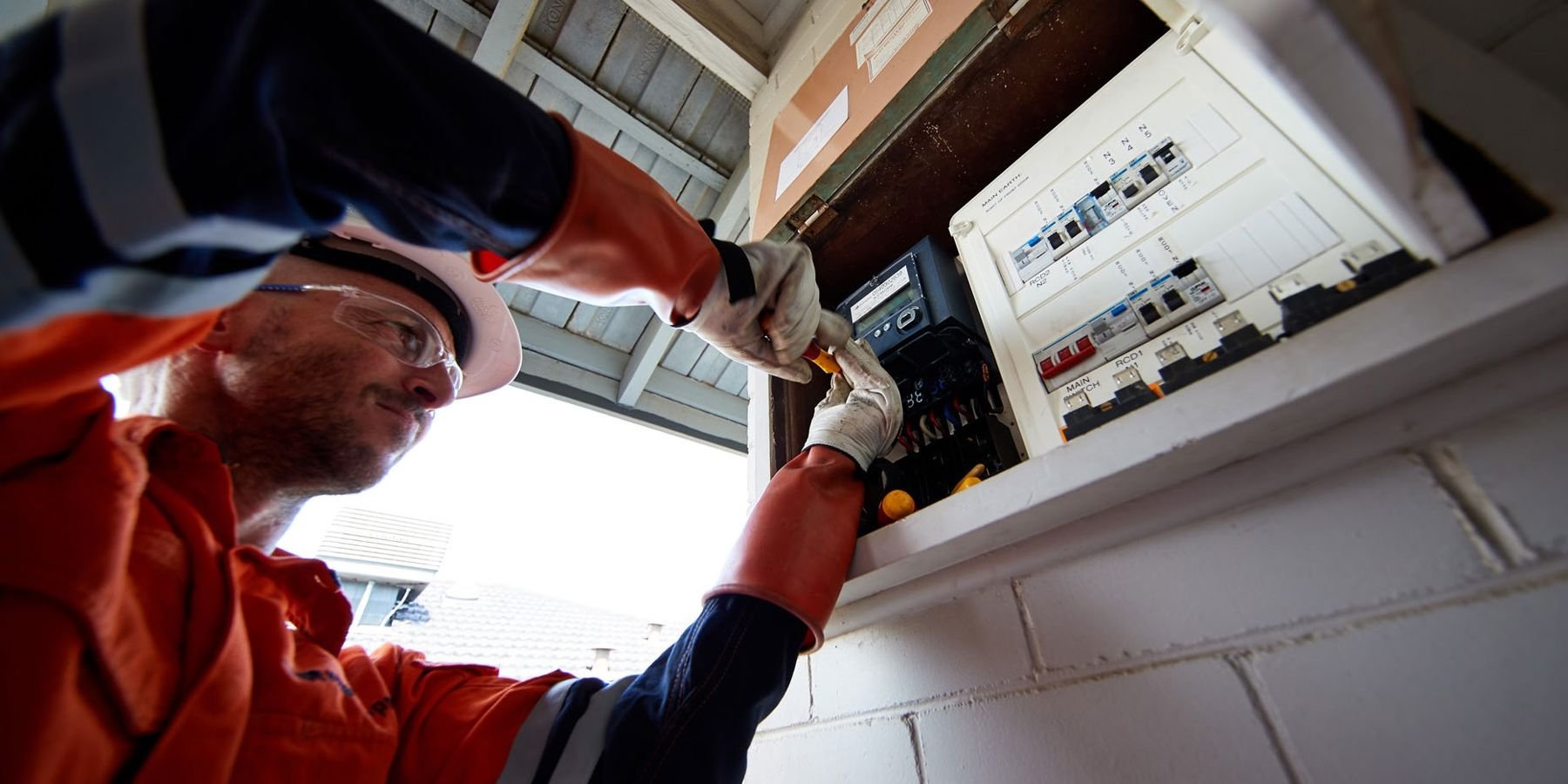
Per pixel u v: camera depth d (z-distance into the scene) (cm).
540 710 59
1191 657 50
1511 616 37
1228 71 57
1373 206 43
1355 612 43
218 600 41
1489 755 35
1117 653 54
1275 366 42
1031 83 84
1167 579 53
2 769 24
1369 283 41
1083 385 59
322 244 79
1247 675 46
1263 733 44
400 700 64
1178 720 49
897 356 88
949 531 59
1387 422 44
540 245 39
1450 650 39
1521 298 33
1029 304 68
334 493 73
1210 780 46
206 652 38
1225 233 52
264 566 60
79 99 21
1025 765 56
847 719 76
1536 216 34
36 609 27
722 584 61
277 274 73
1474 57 38
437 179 32
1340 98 28
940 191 99
